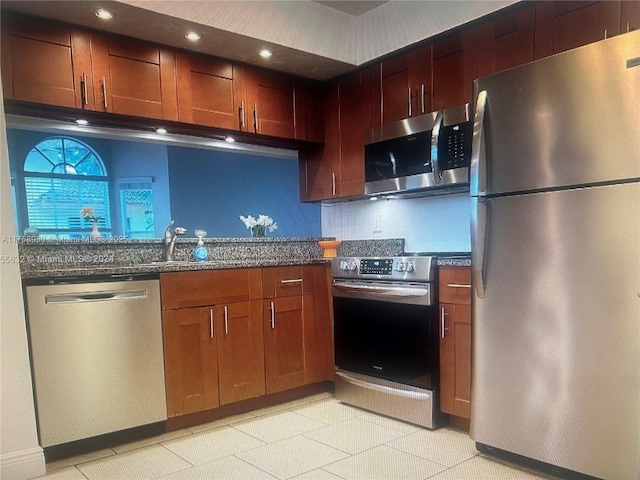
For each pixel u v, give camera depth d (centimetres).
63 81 228
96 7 215
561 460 182
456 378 233
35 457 198
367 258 271
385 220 334
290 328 286
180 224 319
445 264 235
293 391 294
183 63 267
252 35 254
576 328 175
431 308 240
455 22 255
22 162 262
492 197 197
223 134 295
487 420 204
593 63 167
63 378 209
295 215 365
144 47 253
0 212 192
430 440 228
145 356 231
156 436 239
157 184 311
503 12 237
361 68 309
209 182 330
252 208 348
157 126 269
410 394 248
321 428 246
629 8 194
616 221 164
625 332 164
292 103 319
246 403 273
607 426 169
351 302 280
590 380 172
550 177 179
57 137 275
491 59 243
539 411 187
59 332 207
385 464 203
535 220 184
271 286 278
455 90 259
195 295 247
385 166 293
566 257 176
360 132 310
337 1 283
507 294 194
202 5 236
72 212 281
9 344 194
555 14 218
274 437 235
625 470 165
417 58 277
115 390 222
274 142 323
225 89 285
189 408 246
